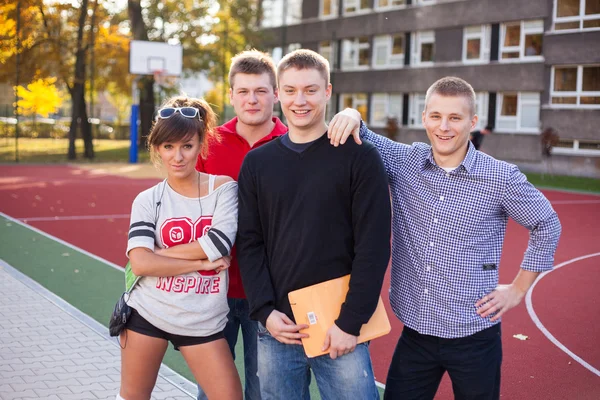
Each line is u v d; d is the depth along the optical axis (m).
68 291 8.08
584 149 27.75
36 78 28.62
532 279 3.36
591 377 5.69
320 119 3.26
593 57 27.02
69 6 28.36
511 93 30.05
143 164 29.28
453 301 3.34
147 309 3.37
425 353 3.44
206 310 3.39
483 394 3.37
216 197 3.49
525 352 6.34
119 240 11.79
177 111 3.39
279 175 3.24
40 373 5.23
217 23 35.22
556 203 18.75
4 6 26.64
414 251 3.43
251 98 3.86
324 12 39.28
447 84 3.31
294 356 3.36
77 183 21.31
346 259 3.23
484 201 3.29
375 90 36.28
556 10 28.20
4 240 11.31
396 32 34.91
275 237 3.29
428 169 3.41
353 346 3.12
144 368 3.45
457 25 31.70
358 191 3.15
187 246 3.37
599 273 10.12
